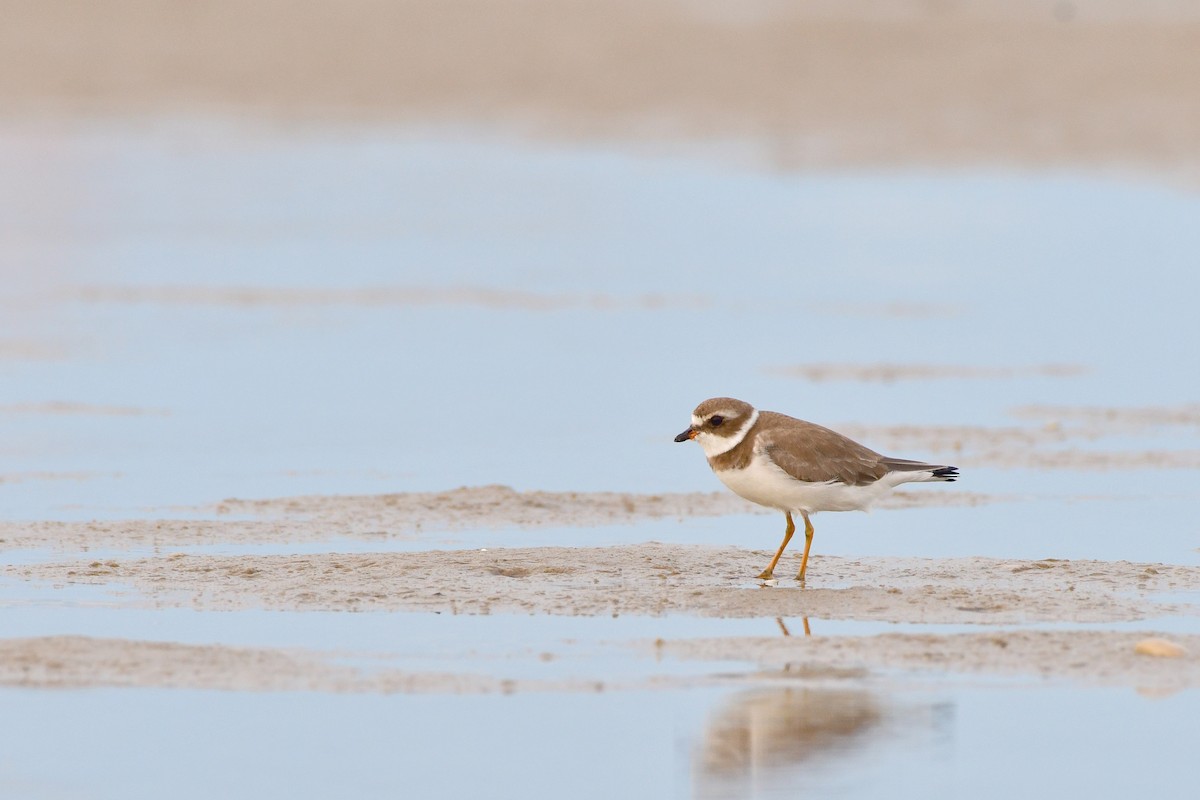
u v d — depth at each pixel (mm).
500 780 8070
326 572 11695
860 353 22156
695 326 24172
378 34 55500
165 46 54344
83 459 16172
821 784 8039
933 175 38781
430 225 33812
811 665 9648
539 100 48969
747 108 46906
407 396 19516
